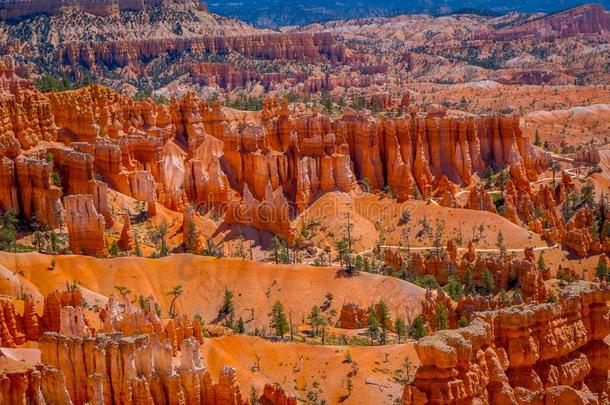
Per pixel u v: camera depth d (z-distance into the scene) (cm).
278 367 12181
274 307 14438
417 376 6097
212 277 15988
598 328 7038
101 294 14838
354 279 16125
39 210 17738
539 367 6731
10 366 7619
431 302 14912
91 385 8462
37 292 13812
